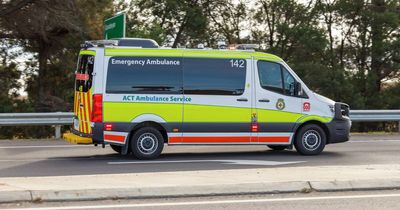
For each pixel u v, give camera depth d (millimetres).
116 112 11656
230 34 36812
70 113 17156
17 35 24312
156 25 31938
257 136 12367
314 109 12758
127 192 7875
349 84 33312
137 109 11750
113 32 17656
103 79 11609
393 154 13148
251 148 14430
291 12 35969
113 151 13695
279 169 10109
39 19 22594
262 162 11664
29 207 7223
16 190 7770
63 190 7797
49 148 14398
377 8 35594
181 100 11945
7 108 25312
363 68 35594
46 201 7535
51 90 27109
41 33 23391
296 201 7707
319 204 7523
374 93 35000
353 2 34969
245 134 12297
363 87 34812
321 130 12852
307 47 33969
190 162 11648
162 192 7969
